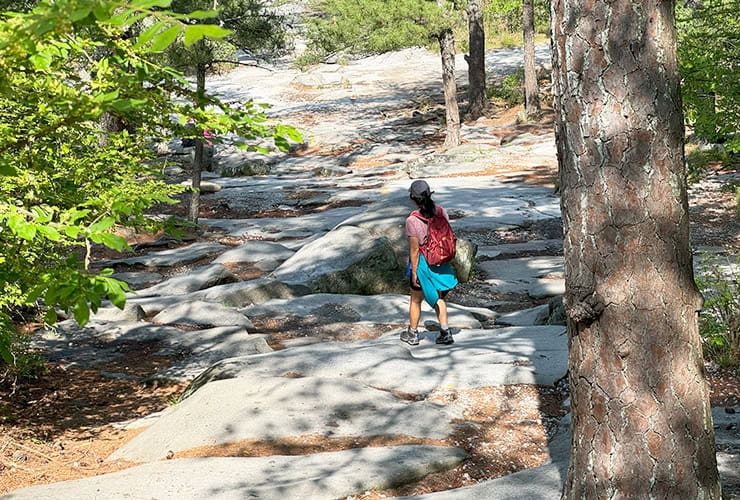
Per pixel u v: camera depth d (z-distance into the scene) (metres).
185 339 10.51
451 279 8.76
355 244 14.07
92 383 9.12
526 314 11.02
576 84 3.84
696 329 3.86
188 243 19.36
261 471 5.66
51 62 3.45
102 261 17.00
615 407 3.79
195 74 19.45
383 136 37.09
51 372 9.45
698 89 10.44
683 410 3.76
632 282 3.75
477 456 6.11
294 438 6.39
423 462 5.79
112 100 2.78
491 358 8.07
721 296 8.24
